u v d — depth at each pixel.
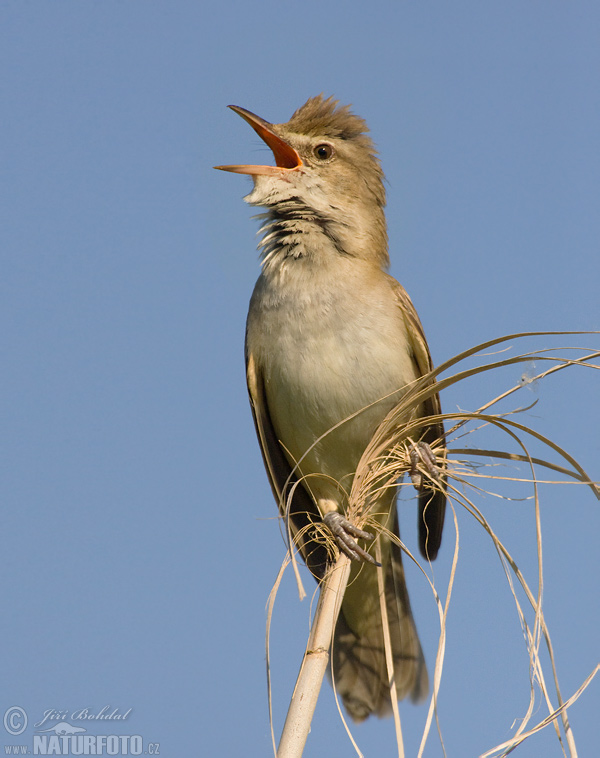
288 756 4.95
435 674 5.48
